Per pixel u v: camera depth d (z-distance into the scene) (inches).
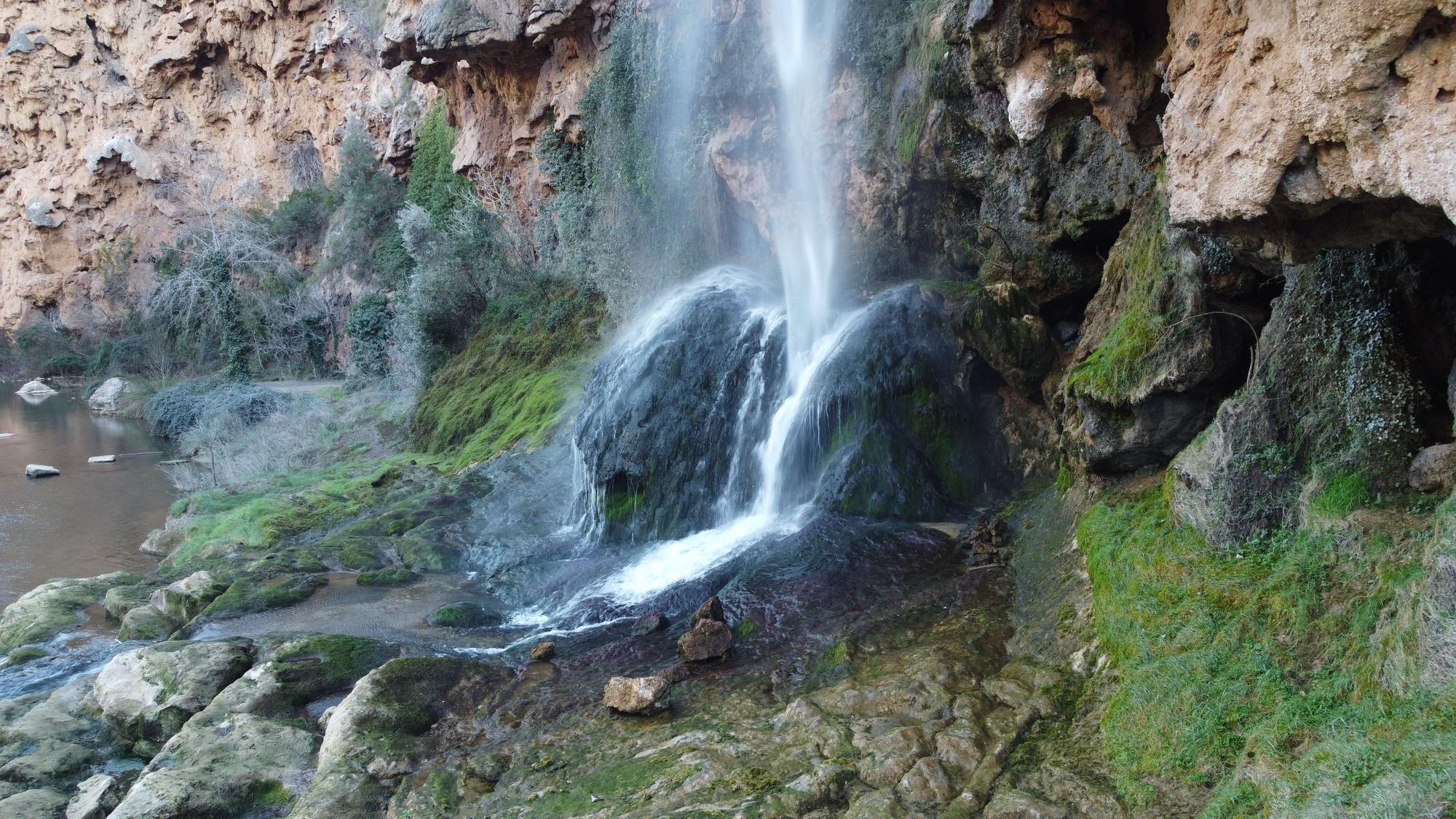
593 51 701.9
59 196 1737.2
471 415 656.4
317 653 280.4
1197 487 187.3
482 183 864.3
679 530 372.5
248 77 1565.0
